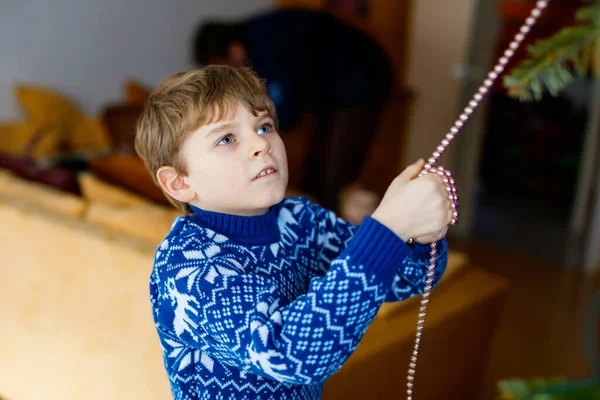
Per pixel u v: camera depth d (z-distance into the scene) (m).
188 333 0.84
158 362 1.65
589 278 3.37
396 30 4.05
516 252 3.70
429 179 0.72
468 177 3.83
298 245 0.95
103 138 3.67
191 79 0.85
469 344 1.91
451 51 3.98
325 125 3.56
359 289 0.69
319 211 0.99
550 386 0.56
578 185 4.00
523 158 4.99
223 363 0.87
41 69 3.65
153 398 1.69
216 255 0.82
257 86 0.87
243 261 0.85
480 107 3.69
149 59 4.12
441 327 1.72
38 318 1.92
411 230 0.72
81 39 3.77
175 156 0.86
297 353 0.69
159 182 0.90
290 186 3.77
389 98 3.98
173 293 0.81
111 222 1.82
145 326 1.65
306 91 3.10
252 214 0.89
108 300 1.71
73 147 3.60
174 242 0.85
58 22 3.65
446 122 4.07
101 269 1.70
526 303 3.07
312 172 3.76
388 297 0.95
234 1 4.45
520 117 5.00
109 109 2.93
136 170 2.21
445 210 0.72
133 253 1.63
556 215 4.42
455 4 3.91
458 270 1.95
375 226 0.71
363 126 3.44
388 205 0.72
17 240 1.90
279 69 2.96
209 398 0.87
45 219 1.82
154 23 4.07
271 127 0.87
